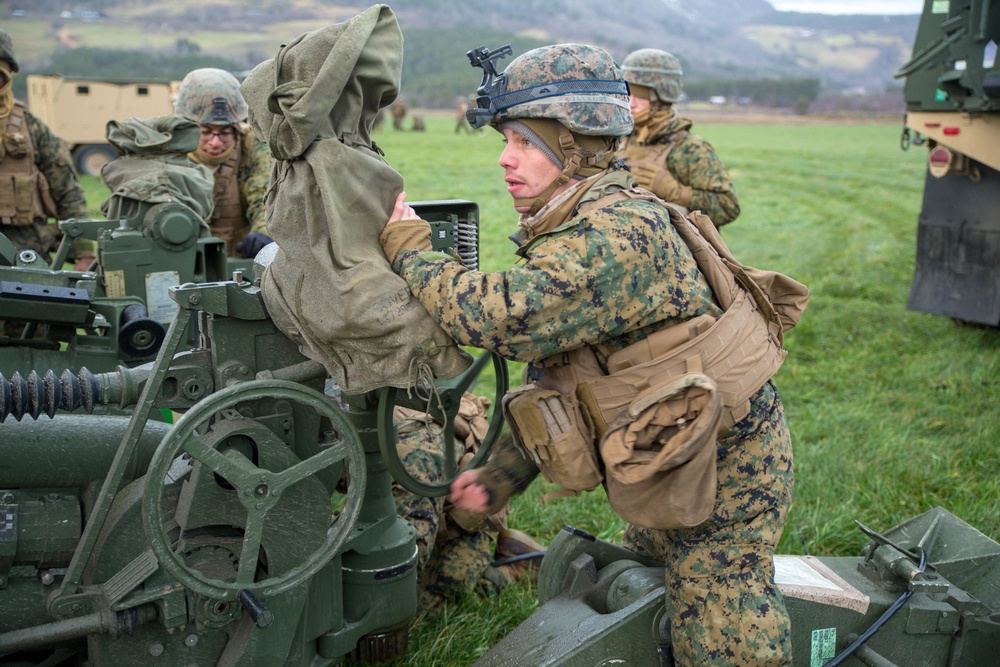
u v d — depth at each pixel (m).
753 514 2.45
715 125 70.56
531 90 2.25
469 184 20.88
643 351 2.27
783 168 28.77
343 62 2.21
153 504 2.21
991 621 2.92
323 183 2.24
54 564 2.60
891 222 16.45
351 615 2.83
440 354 2.30
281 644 2.56
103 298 3.98
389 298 2.26
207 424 2.45
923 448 5.33
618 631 2.56
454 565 3.69
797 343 7.70
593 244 2.16
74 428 2.67
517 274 2.17
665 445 2.20
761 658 2.38
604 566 3.03
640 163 5.77
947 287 7.88
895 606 2.85
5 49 5.09
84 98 20.69
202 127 5.52
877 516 4.53
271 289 2.38
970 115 7.40
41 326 4.02
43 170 5.66
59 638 2.38
